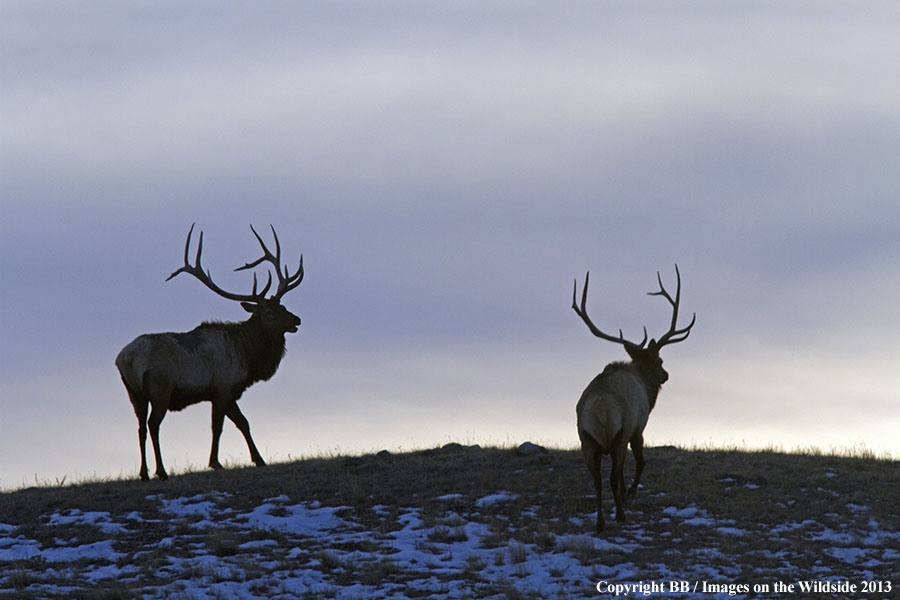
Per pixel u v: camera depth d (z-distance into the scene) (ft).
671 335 212.02
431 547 181.37
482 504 204.23
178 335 240.12
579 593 161.27
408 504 206.18
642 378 205.26
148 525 196.54
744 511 197.26
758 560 174.09
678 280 215.10
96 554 182.09
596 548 179.32
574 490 210.59
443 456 245.04
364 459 244.22
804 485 212.64
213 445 246.68
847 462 234.79
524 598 158.20
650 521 192.95
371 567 171.53
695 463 230.48
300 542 186.60
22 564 176.55
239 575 168.45
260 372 253.44
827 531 187.42
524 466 230.07
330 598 160.25
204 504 207.31
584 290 214.48
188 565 174.70
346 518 199.21
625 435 188.65
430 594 161.58
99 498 213.05
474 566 172.04
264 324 253.03
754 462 231.30
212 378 243.40
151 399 231.91
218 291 255.50
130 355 233.55
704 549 179.11
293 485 217.97
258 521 198.08
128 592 160.86
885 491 208.74
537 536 184.96
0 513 204.95
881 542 181.57
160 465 232.12
